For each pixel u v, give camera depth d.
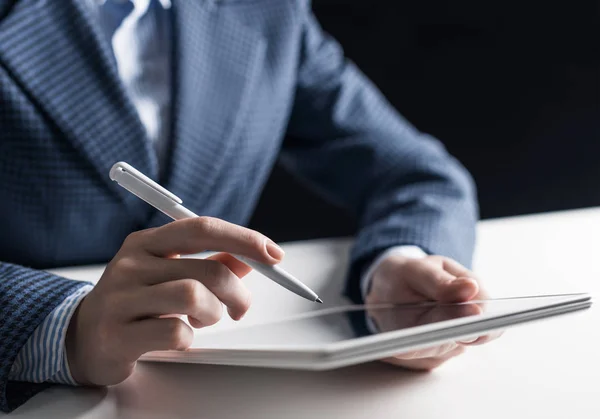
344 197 1.01
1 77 0.72
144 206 0.81
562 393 0.46
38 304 0.49
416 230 0.73
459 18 1.98
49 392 0.48
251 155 0.92
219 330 0.55
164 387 0.49
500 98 2.01
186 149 0.83
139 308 0.44
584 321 0.59
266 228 1.95
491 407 0.44
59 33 0.75
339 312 0.53
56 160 0.76
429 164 0.91
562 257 0.76
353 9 1.97
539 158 2.03
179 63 0.83
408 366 0.50
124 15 0.82
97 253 0.82
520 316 0.41
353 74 1.07
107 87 0.76
